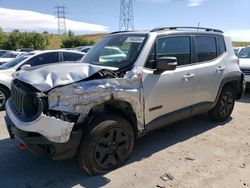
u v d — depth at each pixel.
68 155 3.59
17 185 3.70
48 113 3.43
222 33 5.92
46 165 4.22
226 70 5.73
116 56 4.46
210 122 6.11
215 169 4.05
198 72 5.06
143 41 4.38
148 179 3.80
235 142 5.02
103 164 3.86
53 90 3.42
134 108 4.08
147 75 4.21
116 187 3.63
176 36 4.79
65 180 3.80
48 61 8.49
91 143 3.65
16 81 4.04
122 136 4.00
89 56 4.91
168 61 4.05
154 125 4.46
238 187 3.60
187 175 3.89
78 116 3.55
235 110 7.20
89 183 3.72
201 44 5.27
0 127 6.03
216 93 5.60
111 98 3.76
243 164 4.19
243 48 10.61
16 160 4.39
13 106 4.11
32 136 3.50
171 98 4.62
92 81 3.67
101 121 3.74
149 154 4.54
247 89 9.65
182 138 5.21
